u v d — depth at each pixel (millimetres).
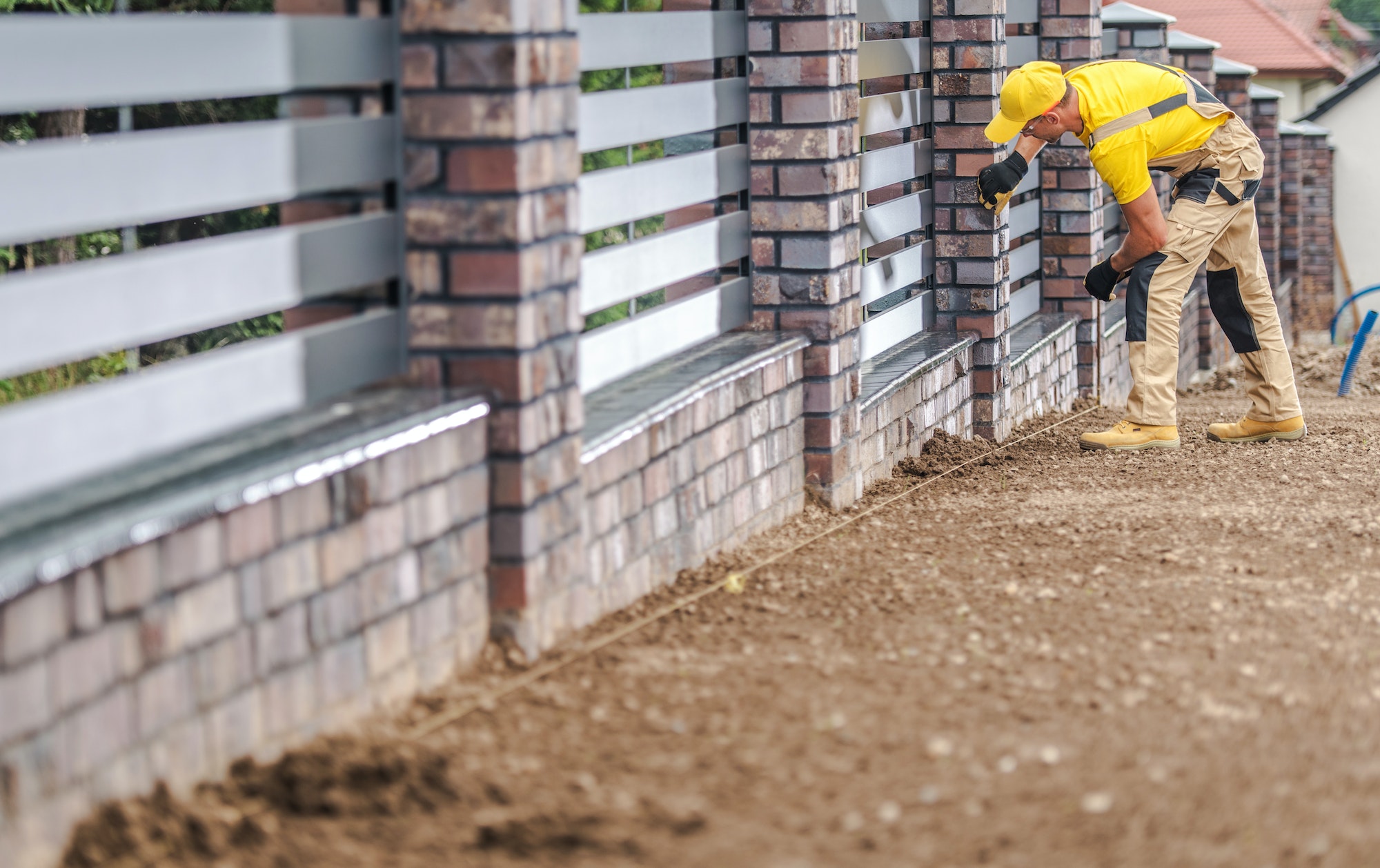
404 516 3715
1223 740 3668
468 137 3920
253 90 3541
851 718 3764
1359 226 27609
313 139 3711
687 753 3498
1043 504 6676
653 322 5406
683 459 5184
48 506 2861
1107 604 4965
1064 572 5422
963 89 8094
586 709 3818
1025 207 9969
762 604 4898
